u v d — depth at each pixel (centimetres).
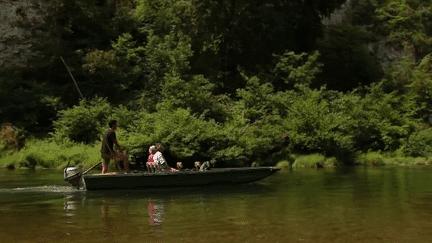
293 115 1966
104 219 605
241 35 2456
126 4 2539
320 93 2188
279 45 2545
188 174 982
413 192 874
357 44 2695
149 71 2270
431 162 1853
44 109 2223
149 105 2128
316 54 2370
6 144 1978
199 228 537
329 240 473
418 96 2458
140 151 1675
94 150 1764
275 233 507
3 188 1002
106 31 2416
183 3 2488
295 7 2584
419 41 2781
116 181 952
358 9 2941
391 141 1980
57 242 473
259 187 998
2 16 2348
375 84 2366
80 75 2320
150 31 2370
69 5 2344
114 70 2242
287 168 1669
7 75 2273
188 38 2366
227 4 2419
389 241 468
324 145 1862
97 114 1980
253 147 1781
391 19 2838
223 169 1046
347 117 1978
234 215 628
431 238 480
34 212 668
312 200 775
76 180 977
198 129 1739
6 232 526
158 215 634
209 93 2072
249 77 2411
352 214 628
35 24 2330
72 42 2370
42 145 1905
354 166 1756
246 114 2038
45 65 2314
